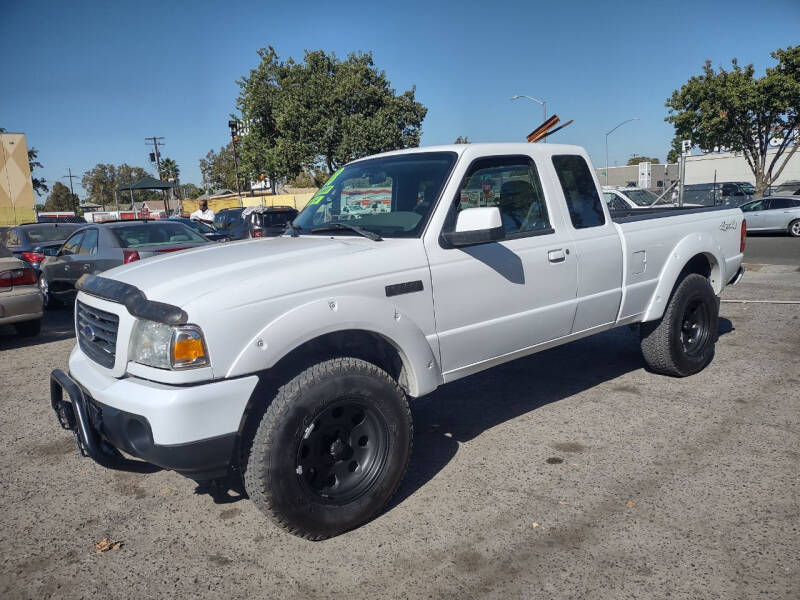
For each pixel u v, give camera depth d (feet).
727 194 105.29
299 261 10.53
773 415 14.78
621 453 13.14
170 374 9.08
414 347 11.19
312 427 9.96
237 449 9.69
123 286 10.32
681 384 17.31
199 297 9.33
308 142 100.37
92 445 10.12
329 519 10.19
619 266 15.12
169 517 11.56
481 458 13.30
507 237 12.97
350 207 13.48
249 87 106.83
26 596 9.37
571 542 10.03
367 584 9.27
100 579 9.71
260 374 9.97
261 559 10.07
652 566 9.30
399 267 11.14
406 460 11.05
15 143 84.64
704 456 12.79
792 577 8.91
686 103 100.83
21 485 13.10
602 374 18.58
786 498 11.02
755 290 31.73
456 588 9.07
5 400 18.84
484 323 12.44
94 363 10.80
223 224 74.43
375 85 100.63
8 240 44.27
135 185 87.45
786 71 91.15
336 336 10.84
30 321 27.27
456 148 12.86
